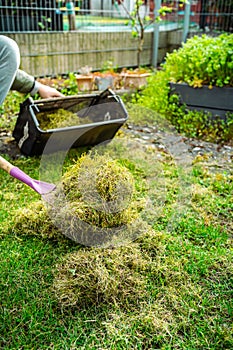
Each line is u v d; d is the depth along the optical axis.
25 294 1.43
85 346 1.25
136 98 3.92
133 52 5.46
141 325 1.33
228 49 3.13
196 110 3.32
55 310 1.38
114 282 1.45
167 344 1.27
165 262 1.60
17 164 2.41
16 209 1.93
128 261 1.56
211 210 2.02
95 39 4.91
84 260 1.52
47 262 1.59
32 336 1.28
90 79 3.99
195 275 1.56
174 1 5.83
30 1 4.55
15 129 2.54
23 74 2.26
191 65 3.27
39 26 4.83
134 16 4.77
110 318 1.36
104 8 5.59
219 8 5.68
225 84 3.13
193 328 1.33
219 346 1.27
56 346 1.25
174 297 1.44
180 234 1.81
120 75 4.25
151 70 5.31
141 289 1.47
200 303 1.44
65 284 1.44
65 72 4.75
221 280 1.55
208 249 1.72
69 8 4.92
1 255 1.62
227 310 1.41
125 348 1.25
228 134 3.03
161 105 3.39
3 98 1.61
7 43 1.60
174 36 6.00
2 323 1.32
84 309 1.39
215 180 2.33
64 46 4.64
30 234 1.75
